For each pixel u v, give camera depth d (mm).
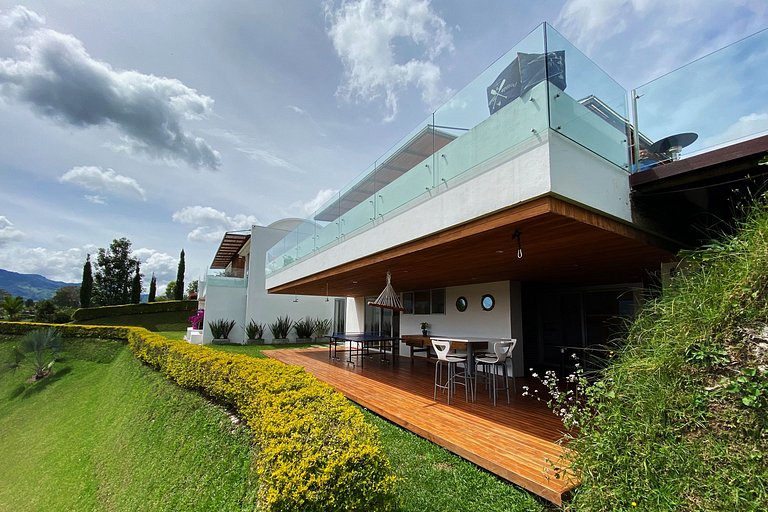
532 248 4645
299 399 3473
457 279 8250
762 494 1894
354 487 2273
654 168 3889
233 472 3789
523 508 2863
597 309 8695
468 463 3646
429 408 5312
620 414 2576
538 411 5137
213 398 5859
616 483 2424
